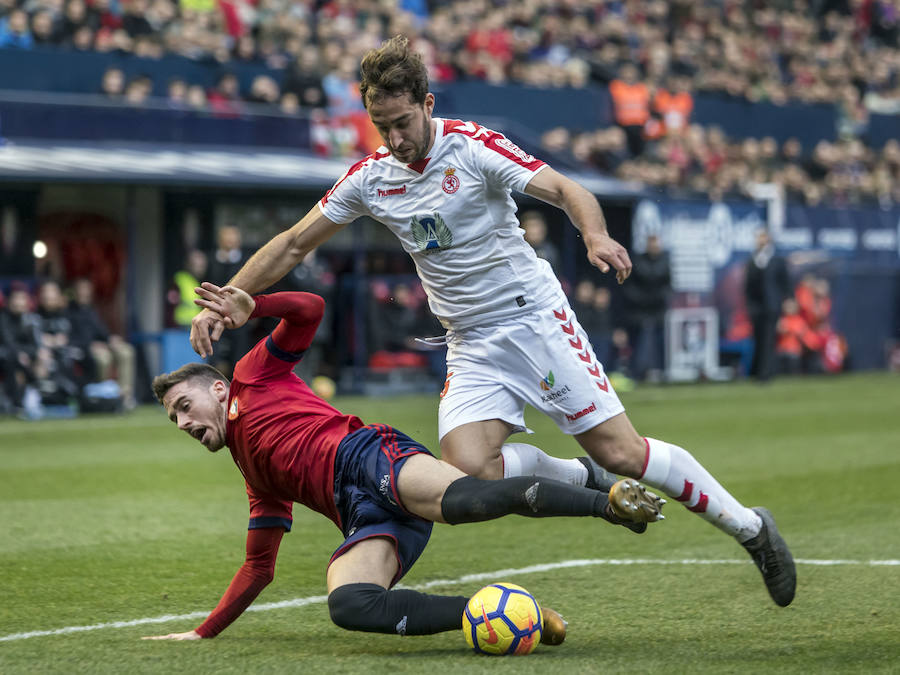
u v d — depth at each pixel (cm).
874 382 6725
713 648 1562
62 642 1658
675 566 2216
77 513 2858
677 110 7756
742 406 5372
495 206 1728
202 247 5969
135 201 5819
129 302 5625
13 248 5519
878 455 3769
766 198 7094
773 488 3153
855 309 7481
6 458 3819
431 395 6000
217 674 1430
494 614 1502
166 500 3052
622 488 1346
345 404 5466
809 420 4784
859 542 2419
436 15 7412
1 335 5153
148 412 5353
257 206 6069
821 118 8588
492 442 1777
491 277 1755
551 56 7888
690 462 1697
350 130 6412
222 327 1605
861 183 8338
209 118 6031
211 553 2395
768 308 6581
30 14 6028
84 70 5978
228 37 6656
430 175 1702
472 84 6975
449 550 2416
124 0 6306
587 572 2169
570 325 1773
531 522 2753
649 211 6606
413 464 1536
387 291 6122
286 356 1631
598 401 1741
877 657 1498
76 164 5312
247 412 1627
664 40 8581
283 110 6281
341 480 1581
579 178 6619
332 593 1512
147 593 2034
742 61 8619
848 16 9881
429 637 1669
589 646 1580
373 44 6988
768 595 1934
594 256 1552
